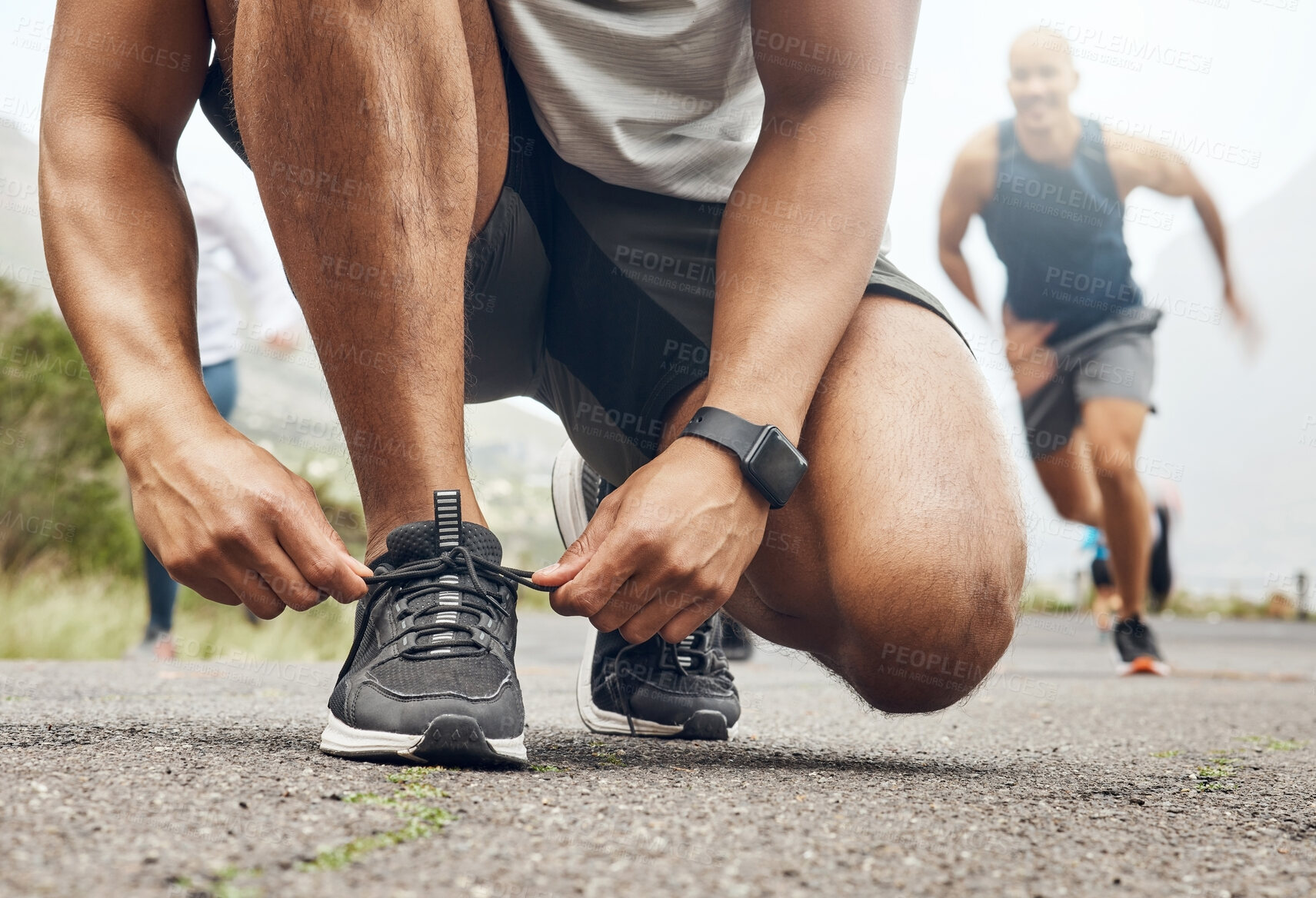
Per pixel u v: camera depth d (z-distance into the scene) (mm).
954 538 1138
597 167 1353
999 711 2422
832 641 1292
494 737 1023
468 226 1121
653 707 1644
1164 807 1029
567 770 1085
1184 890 694
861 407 1212
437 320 1090
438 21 1044
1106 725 2119
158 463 1021
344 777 931
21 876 593
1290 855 818
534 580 1057
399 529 1099
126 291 1112
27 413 5133
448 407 1117
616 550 1020
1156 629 14352
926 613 1135
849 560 1151
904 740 1742
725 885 641
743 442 1078
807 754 1436
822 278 1168
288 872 626
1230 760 1533
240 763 990
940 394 1246
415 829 741
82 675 2668
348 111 991
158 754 1027
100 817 730
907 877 682
